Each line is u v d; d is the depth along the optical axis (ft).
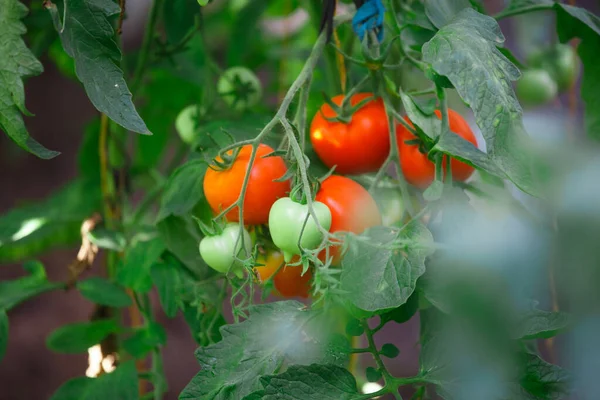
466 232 3.30
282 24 6.09
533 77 4.52
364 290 3.17
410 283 3.15
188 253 3.85
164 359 7.72
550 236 3.30
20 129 3.26
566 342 3.28
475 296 3.25
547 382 3.25
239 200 3.32
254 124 4.01
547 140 3.21
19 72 3.25
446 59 3.18
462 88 3.14
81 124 10.00
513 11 3.82
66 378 7.98
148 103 5.00
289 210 3.23
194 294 3.81
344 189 3.38
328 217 3.26
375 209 3.41
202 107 4.37
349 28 4.25
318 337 3.34
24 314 8.50
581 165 3.20
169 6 4.16
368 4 3.54
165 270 3.87
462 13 3.33
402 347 7.36
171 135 5.58
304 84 3.50
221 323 3.85
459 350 3.31
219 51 5.80
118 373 4.02
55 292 8.71
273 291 3.68
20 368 7.99
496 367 3.28
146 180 4.98
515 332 3.27
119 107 3.17
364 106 3.58
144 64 4.36
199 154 3.86
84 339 4.14
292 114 3.87
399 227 3.40
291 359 3.28
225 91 4.38
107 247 4.25
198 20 4.28
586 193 3.17
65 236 4.79
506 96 3.17
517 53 5.99
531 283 3.31
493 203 3.54
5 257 4.73
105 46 3.20
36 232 4.46
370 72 3.53
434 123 3.44
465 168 3.51
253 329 3.31
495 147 3.12
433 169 3.49
